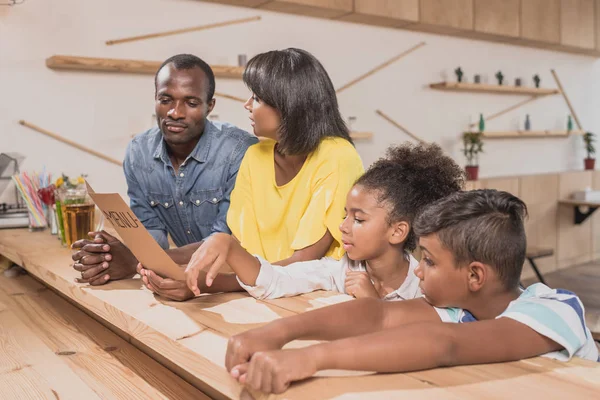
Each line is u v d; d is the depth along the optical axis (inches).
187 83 63.8
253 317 38.2
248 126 140.9
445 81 183.6
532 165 217.2
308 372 26.4
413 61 174.9
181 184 69.7
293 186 54.4
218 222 67.1
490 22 180.2
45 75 111.3
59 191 69.7
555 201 207.5
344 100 158.7
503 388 26.1
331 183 52.0
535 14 194.5
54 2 111.3
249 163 57.8
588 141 228.5
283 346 31.3
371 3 149.4
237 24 137.1
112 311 41.9
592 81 239.8
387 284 48.5
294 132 51.8
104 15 117.4
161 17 125.2
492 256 33.4
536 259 201.8
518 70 207.9
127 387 40.7
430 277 34.9
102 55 117.6
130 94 122.2
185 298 42.8
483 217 33.8
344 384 26.7
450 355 28.4
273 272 43.3
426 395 25.4
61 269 56.4
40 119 111.3
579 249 219.1
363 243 46.0
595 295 177.2
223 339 33.7
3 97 107.3
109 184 120.7
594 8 217.2
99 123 118.4
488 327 29.8
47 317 58.0
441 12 166.4
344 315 32.0
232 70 130.8
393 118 170.9
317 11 144.9
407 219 45.6
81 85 115.7
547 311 31.1
